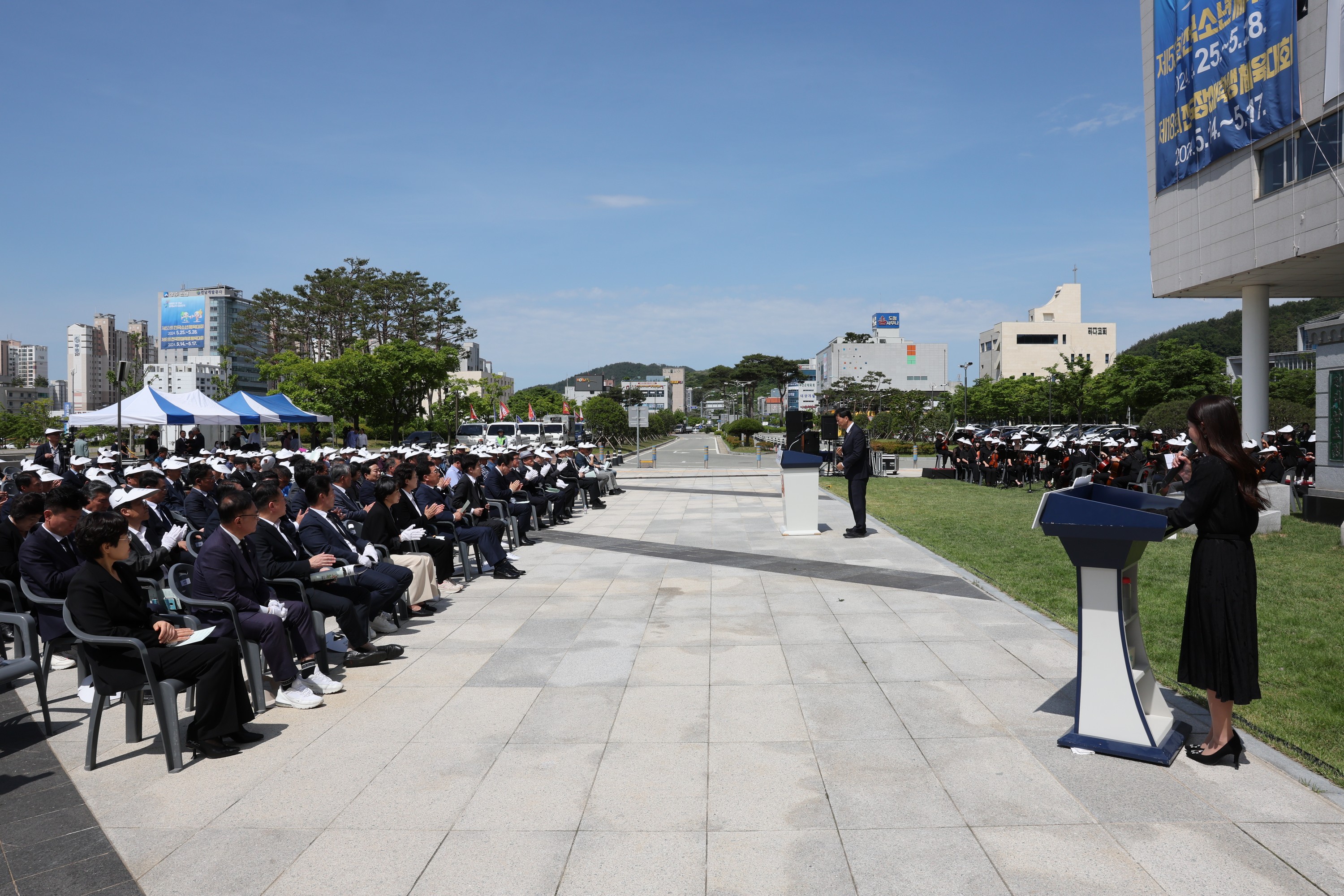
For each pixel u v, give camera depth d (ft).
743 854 10.17
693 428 572.92
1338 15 52.95
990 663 18.04
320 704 16.12
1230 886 9.22
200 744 13.71
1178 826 10.63
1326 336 43.39
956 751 13.24
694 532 41.81
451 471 35.68
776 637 20.65
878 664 18.11
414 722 15.14
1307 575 27.61
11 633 21.57
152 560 18.86
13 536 19.49
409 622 22.90
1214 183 67.62
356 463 34.88
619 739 14.08
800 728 14.37
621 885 9.53
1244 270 64.28
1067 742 13.24
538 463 45.98
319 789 12.36
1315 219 56.44
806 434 40.63
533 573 30.48
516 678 17.71
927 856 10.03
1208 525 12.41
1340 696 15.65
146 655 13.10
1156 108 75.46
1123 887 9.25
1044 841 10.33
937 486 72.79
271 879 9.84
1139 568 29.17
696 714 15.23
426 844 10.59
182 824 11.30
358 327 210.38
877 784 12.09
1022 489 68.33
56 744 14.58
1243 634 12.10
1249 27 61.72
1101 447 68.95
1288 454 55.67
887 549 34.63
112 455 53.67
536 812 11.42
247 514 16.15
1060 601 24.09
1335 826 10.56
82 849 10.64
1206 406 12.29
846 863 9.91
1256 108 61.11
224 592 15.89
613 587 27.48
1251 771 12.27
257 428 101.71
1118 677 13.00
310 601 18.11
